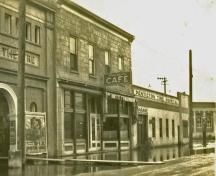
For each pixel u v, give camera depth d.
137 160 22.86
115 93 32.56
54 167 18.77
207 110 71.12
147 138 38.94
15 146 21.16
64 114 26.08
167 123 46.25
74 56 27.88
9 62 21.42
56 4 25.44
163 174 15.95
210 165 20.27
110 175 15.65
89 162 20.75
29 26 23.56
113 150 32.12
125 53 35.97
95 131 29.97
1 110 22.30
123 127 34.31
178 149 36.50
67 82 26.20
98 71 30.75
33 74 23.19
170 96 47.69
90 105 29.56
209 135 68.19
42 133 23.45
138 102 37.50
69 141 26.48
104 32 32.16
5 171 16.81
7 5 21.66
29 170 17.30
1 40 21.00
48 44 24.86
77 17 28.19
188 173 16.28
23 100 18.16
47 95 24.45
